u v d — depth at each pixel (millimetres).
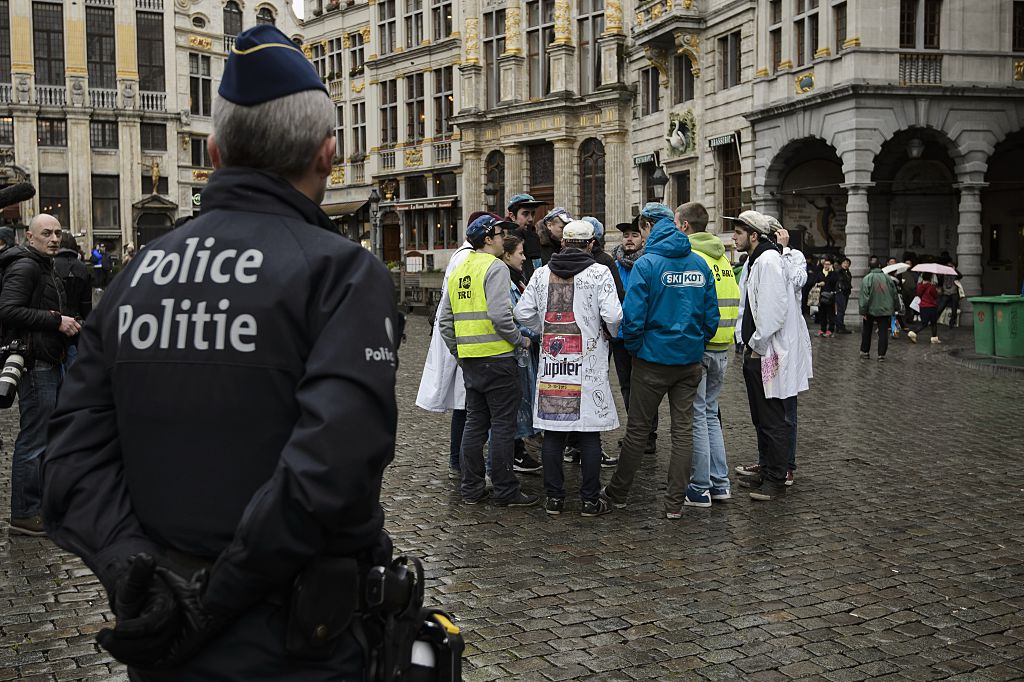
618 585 5316
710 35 28656
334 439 1684
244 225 1939
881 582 5352
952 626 4719
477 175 38594
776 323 7027
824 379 14312
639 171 32906
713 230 29016
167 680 1793
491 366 6961
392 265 36812
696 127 29297
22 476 6293
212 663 1756
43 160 47906
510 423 7055
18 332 6164
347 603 1793
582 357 6680
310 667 1807
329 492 1663
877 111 23312
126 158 49156
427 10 40469
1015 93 23734
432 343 7930
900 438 9602
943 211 27656
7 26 47188
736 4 27078
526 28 36219
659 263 6473
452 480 7973
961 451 8945
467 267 6977
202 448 1834
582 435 6770
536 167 36688
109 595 1803
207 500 1825
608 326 6605
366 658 1900
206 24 51750
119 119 48875
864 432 9938
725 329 7066
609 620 4801
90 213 48500
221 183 1986
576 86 34812
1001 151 27391
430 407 7914
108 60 49062
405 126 42375
